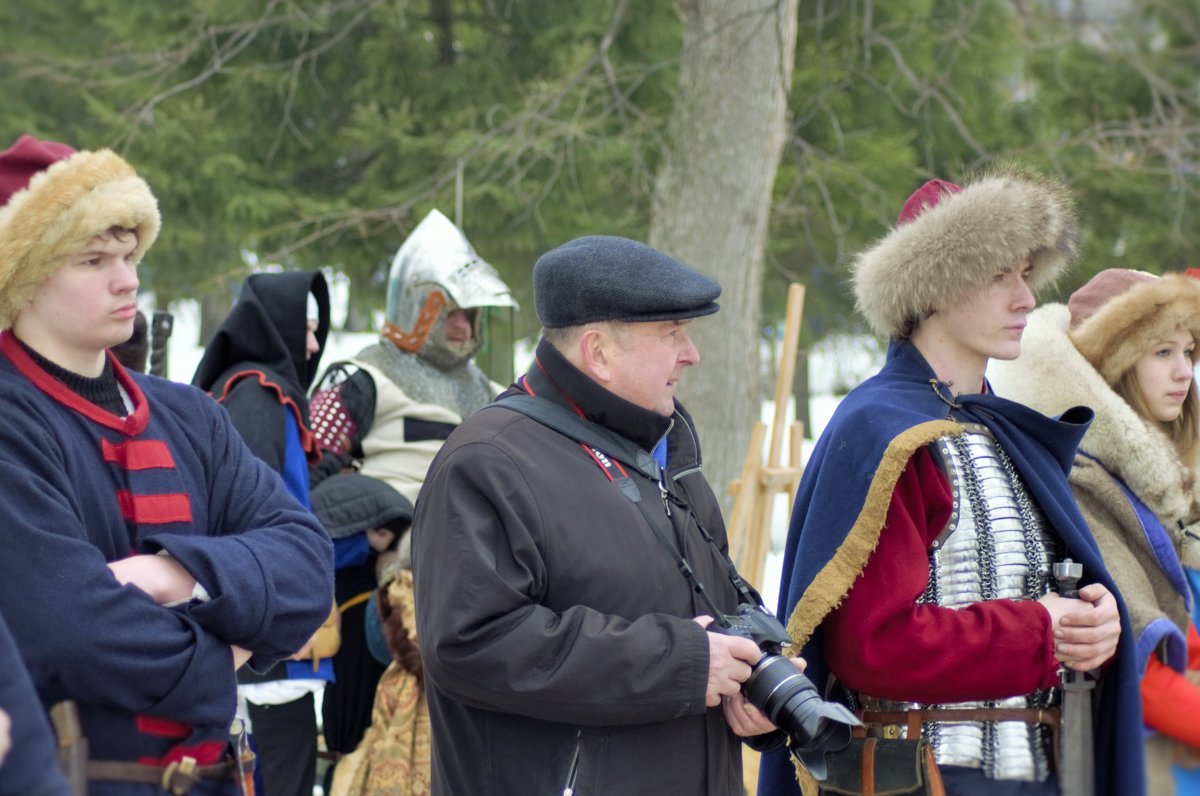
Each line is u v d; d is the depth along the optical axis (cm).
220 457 498
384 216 2086
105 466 455
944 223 561
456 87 2238
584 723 458
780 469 922
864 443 539
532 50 2294
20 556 412
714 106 1341
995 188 562
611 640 454
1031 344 686
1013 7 2403
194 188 2225
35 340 453
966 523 548
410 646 757
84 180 449
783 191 2212
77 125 2527
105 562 432
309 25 2045
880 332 604
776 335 2823
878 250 591
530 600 465
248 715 741
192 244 2267
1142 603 630
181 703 429
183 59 1900
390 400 855
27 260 441
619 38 2162
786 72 1366
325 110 2311
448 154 2073
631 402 502
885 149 2222
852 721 453
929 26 2259
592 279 493
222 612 441
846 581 522
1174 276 697
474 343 905
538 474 479
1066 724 538
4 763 314
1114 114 2555
